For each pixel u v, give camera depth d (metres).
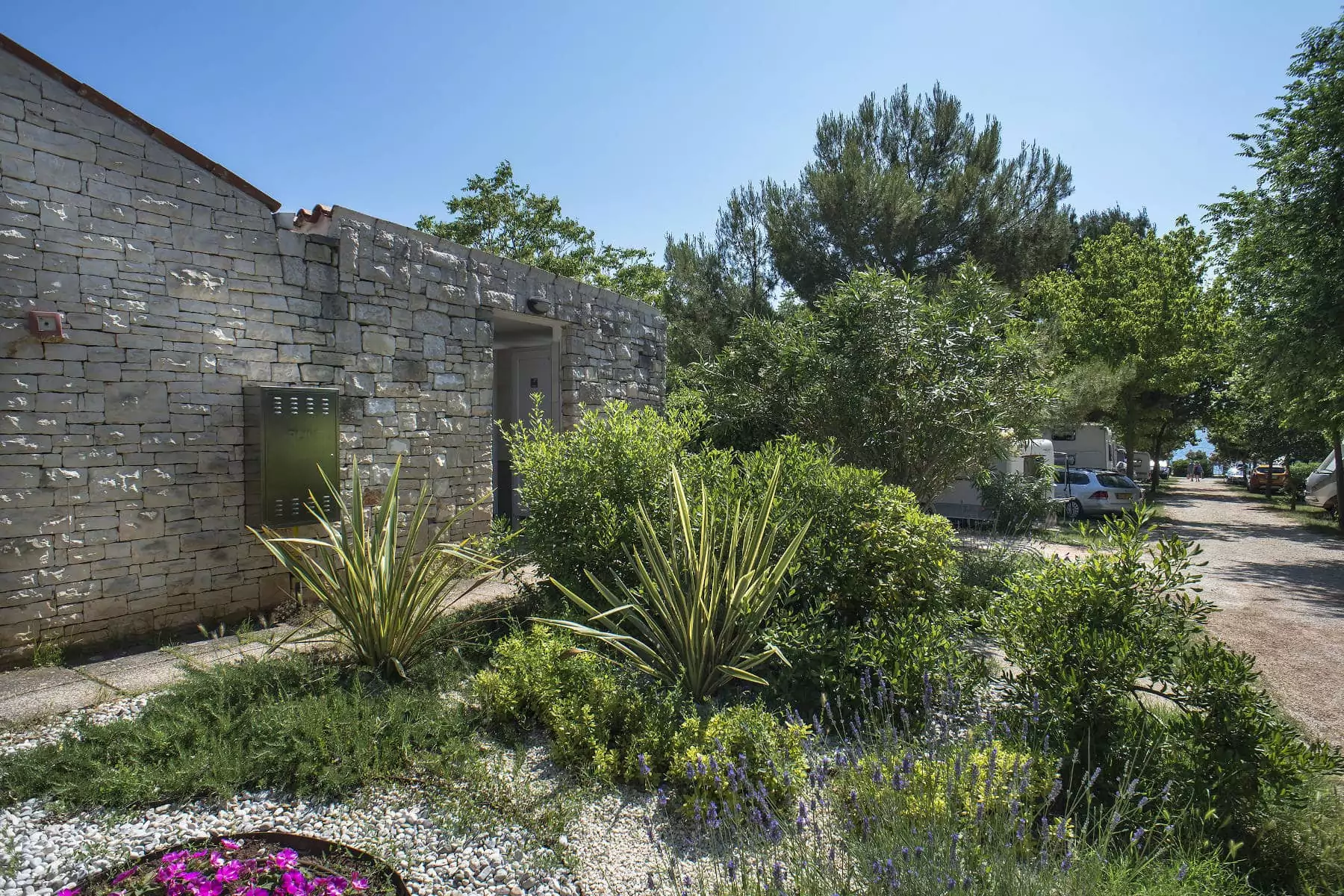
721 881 2.48
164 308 5.07
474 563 4.68
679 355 17.17
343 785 3.12
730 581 4.06
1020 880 2.33
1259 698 3.25
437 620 4.71
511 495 9.52
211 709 3.50
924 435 8.11
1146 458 39.06
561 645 4.07
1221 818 3.00
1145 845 2.78
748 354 9.58
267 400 5.39
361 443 6.29
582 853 2.79
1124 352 20.39
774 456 5.36
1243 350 13.80
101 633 4.77
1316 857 2.88
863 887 2.40
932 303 8.59
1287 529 16.42
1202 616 3.55
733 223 18.28
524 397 9.21
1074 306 20.95
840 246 16.42
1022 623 3.70
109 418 4.81
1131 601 3.54
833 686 3.97
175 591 5.14
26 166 4.43
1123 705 3.47
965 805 2.73
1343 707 4.73
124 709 3.78
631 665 4.14
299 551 4.39
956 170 16.12
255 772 3.15
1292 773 2.98
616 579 4.49
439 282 6.97
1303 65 11.57
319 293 5.99
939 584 4.77
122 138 4.86
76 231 4.65
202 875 2.36
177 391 5.14
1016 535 11.28
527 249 20.48
